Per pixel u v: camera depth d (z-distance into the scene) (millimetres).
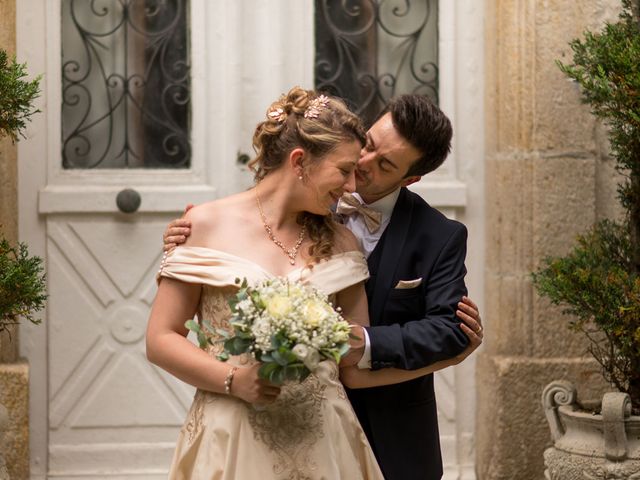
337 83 5938
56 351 5777
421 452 3783
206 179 5848
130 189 5715
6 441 5461
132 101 5836
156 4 5824
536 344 5688
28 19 5715
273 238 3521
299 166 3461
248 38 5840
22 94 4688
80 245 5781
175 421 5867
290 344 3133
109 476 5797
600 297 4766
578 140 5688
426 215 3826
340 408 3500
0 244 4727
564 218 5688
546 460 5016
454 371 5945
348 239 3660
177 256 3463
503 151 5734
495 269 5781
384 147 3658
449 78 5926
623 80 4664
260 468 3346
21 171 5715
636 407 4902
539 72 5660
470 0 5922
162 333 3453
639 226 4992
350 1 5914
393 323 3732
